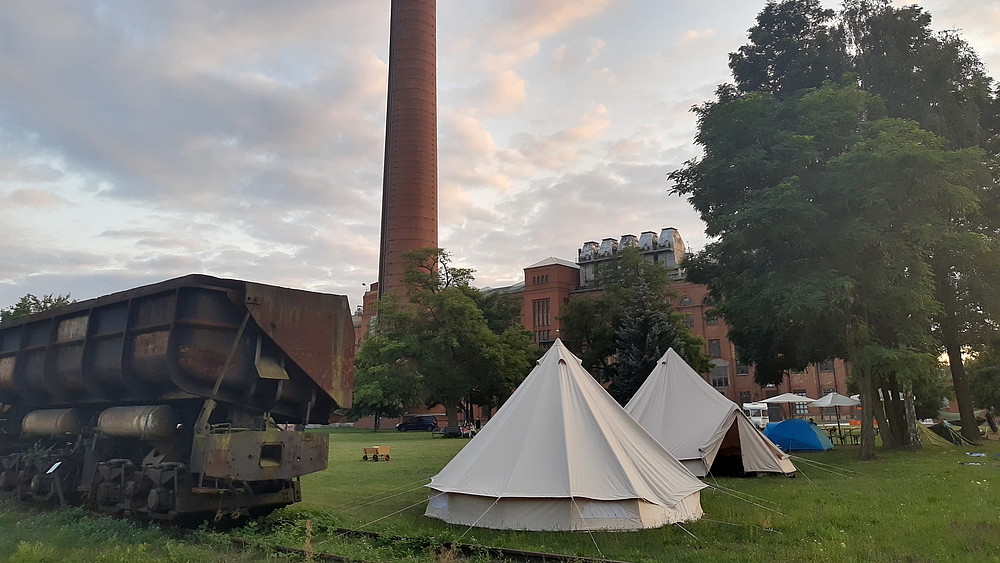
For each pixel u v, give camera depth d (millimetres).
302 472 8328
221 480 7965
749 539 8164
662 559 7051
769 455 16344
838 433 31641
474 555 7152
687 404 16828
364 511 10969
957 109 26453
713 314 30484
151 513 7809
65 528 7852
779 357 30797
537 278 88312
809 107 21500
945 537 8047
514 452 9703
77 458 9695
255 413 8633
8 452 11602
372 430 69938
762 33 29062
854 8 27922
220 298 8281
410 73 74688
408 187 72312
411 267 56969
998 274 25156
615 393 53625
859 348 21531
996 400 51719
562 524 8633
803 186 21016
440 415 77500
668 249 87438
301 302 8766
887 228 20609
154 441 8414
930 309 20375
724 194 24562
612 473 9133
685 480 10062
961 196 19688
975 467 17797
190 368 7934
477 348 52875
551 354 11133
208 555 6703
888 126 20125
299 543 7332
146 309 8641
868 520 9391
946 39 27469
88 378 9414
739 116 22312
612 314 61156
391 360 52562
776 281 21562
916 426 26016
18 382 11102
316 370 8742
